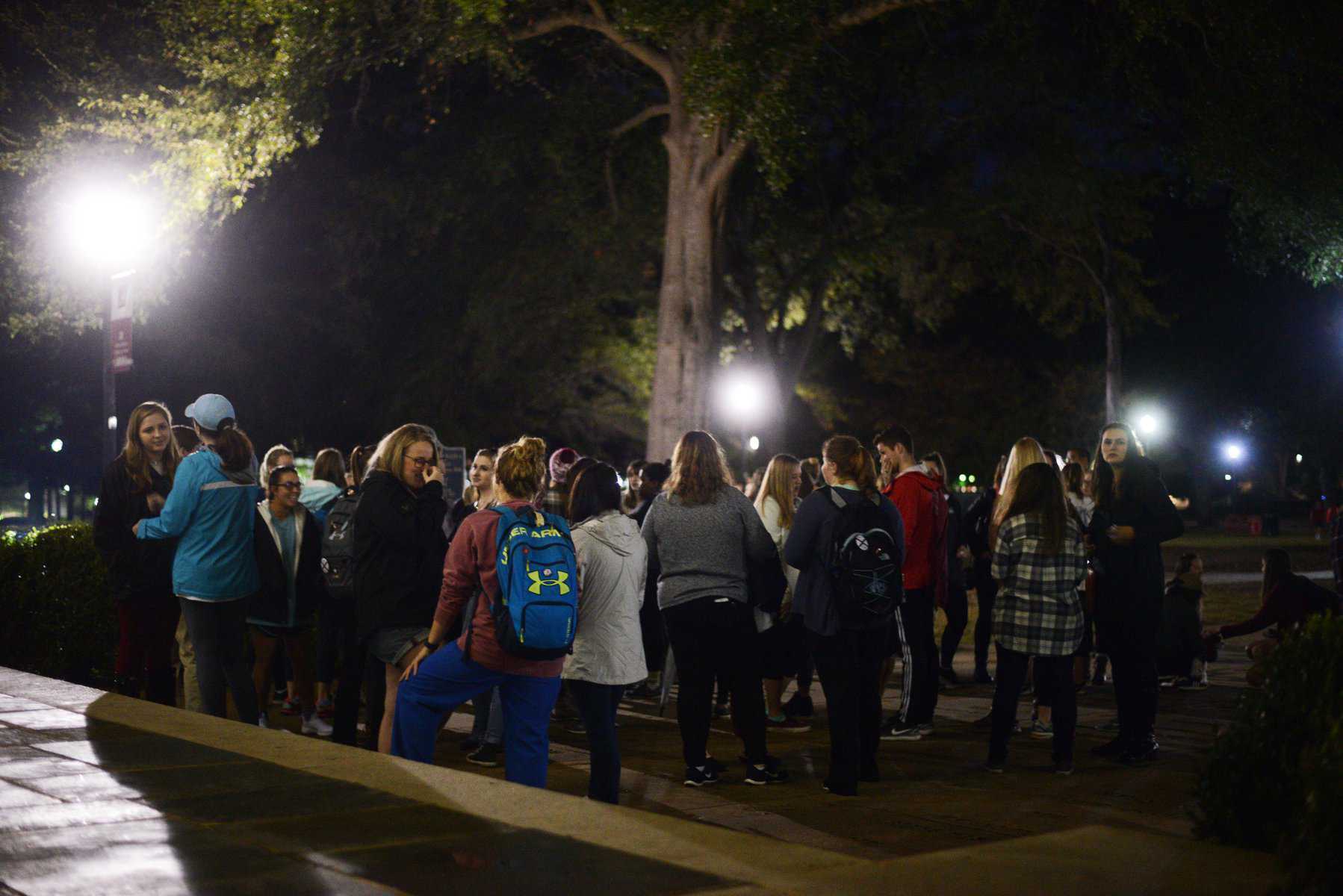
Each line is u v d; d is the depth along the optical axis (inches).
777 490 361.4
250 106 837.8
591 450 1460.4
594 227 1168.2
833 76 1045.2
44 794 172.4
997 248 1299.2
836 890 126.0
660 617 382.0
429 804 167.0
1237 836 162.6
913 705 348.8
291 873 135.3
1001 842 147.5
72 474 1996.8
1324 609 398.0
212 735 216.1
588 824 157.2
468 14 775.7
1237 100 898.7
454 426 1290.6
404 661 249.0
